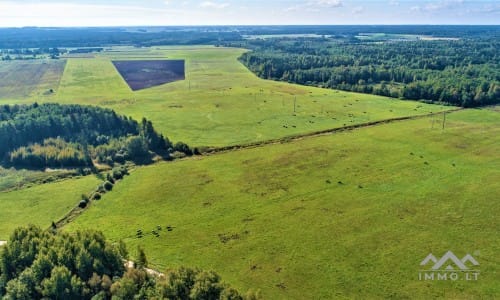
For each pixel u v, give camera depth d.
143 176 110.69
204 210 90.75
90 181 108.56
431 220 85.38
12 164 118.12
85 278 60.81
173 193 99.50
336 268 70.44
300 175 108.88
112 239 79.62
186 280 57.50
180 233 81.62
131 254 74.38
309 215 87.81
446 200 94.12
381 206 91.44
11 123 127.69
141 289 57.47
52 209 93.06
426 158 120.75
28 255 63.69
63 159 118.06
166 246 77.25
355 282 67.06
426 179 105.81
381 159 119.94
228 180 106.56
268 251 75.31
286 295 64.38
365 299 63.31
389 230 81.75
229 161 120.38
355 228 82.56
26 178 109.88
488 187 100.81
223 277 68.50
